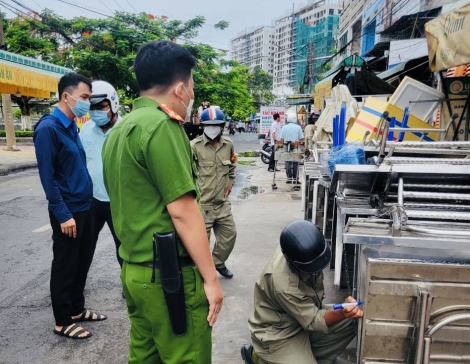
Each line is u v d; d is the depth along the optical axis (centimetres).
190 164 155
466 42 382
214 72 1928
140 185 148
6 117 1546
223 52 2019
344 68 916
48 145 258
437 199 226
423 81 849
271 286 211
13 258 443
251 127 5509
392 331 175
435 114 627
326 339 231
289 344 220
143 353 169
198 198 157
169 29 1911
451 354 174
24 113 2317
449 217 192
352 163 242
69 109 273
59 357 264
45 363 257
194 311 157
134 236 152
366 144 273
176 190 142
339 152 258
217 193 367
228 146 375
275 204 724
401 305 172
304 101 2295
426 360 168
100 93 310
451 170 206
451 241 167
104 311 327
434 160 220
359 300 183
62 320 288
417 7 991
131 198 150
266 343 221
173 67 153
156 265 150
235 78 2028
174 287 148
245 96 2119
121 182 150
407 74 846
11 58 936
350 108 499
